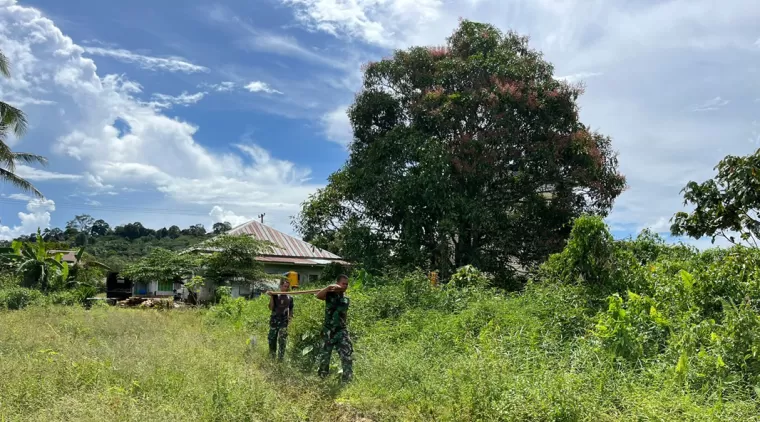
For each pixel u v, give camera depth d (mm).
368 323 9992
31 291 17828
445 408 5703
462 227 19703
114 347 8195
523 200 21328
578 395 5137
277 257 27422
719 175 10273
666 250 12336
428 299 10852
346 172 21609
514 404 5188
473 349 7289
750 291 7520
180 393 5703
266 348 9203
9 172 22562
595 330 7406
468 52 22375
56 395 5480
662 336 6883
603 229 9617
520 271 22000
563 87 20641
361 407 6035
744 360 5840
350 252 20266
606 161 20906
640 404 5059
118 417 4863
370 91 22453
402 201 19062
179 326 12586
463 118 20391
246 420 5164
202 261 22703
